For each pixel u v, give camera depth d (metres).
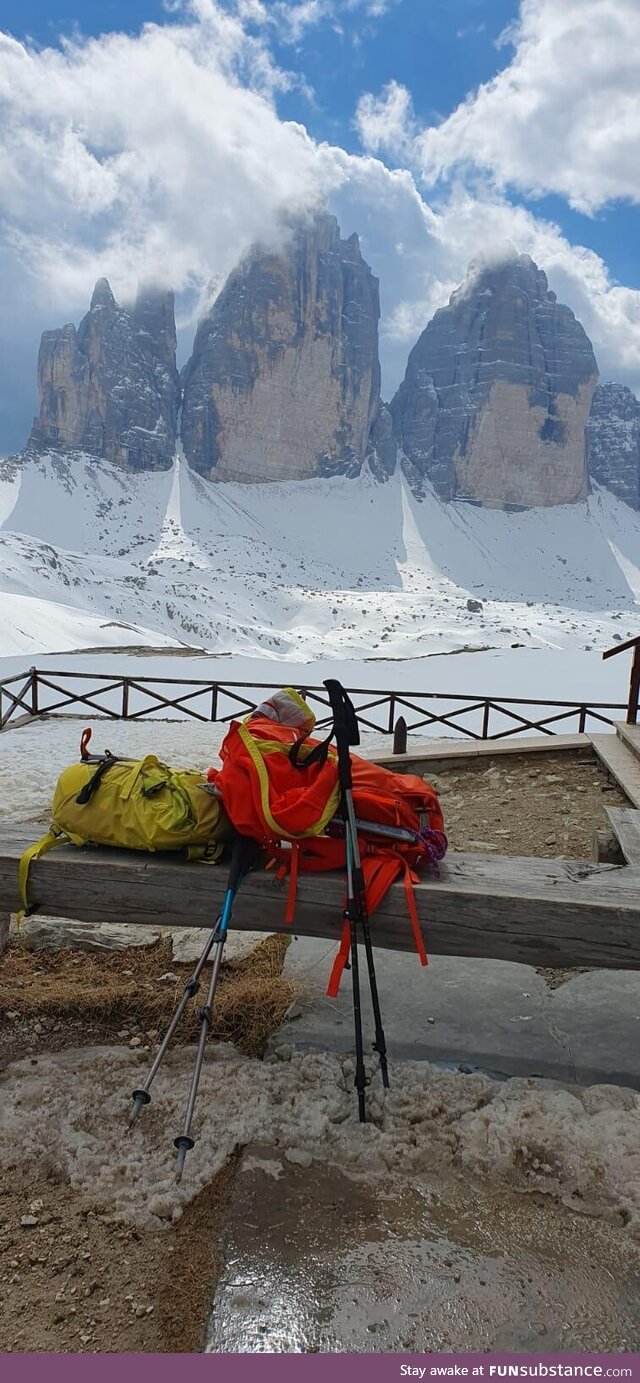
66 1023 3.66
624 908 3.07
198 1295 2.17
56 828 3.63
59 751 10.59
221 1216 2.45
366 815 3.30
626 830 4.93
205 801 3.44
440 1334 2.05
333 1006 3.77
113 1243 2.35
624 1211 2.47
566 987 3.98
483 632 166.88
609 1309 2.12
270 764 3.26
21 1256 2.30
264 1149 2.73
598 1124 2.80
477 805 7.61
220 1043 3.44
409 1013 3.71
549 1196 2.54
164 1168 2.62
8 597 82.00
